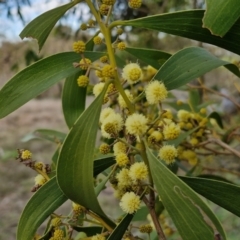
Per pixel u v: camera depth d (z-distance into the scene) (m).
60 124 1.80
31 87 0.17
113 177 0.18
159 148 0.18
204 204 0.13
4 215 0.96
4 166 1.26
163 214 0.33
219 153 0.29
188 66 0.18
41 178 0.19
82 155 0.15
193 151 0.27
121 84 0.17
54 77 0.18
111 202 0.88
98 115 0.15
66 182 0.15
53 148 1.43
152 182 0.16
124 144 0.17
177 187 0.14
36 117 1.90
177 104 0.33
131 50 0.22
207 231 0.14
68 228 0.18
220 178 0.28
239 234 0.51
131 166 0.16
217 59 0.19
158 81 0.18
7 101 0.17
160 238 0.16
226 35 0.16
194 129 0.26
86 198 0.16
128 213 0.16
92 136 0.15
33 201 0.17
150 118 0.26
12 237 0.85
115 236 0.16
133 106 0.17
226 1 0.13
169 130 0.17
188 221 0.14
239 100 0.63
